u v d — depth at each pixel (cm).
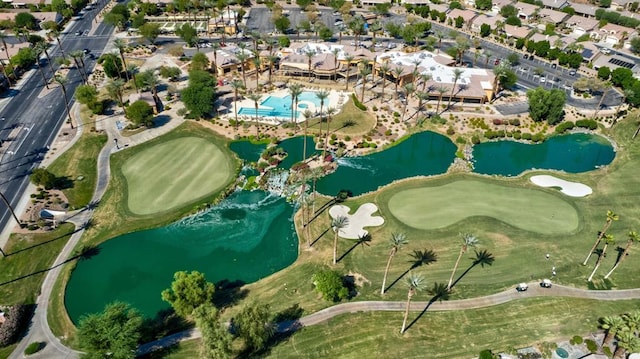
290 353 8625
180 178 13925
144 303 10075
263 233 12069
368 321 9312
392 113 18100
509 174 14912
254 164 14800
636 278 10481
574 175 14675
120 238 11712
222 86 19862
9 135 15688
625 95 18112
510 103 19012
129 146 15350
